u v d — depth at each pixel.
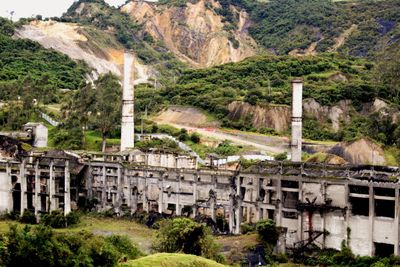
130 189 136.12
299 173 108.94
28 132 179.88
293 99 131.50
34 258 54.38
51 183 135.75
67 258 56.66
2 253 53.47
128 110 160.25
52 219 127.06
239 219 117.25
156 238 94.75
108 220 133.25
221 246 100.81
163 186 130.38
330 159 147.12
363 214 103.25
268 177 111.94
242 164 122.31
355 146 160.50
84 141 185.38
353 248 101.75
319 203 104.94
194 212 124.62
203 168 131.62
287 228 108.88
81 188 143.25
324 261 100.31
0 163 142.75
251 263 95.44
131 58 160.12
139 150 148.75
